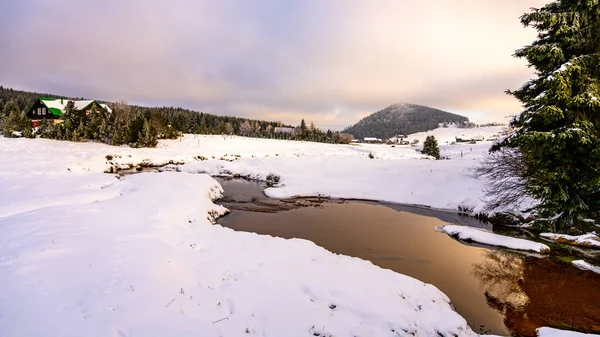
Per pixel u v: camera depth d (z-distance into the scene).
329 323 5.72
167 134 54.66
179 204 13.62
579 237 12.00
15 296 4.89
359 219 16.00
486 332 6.60
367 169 26.89
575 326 6.88
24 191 13.70
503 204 15.93
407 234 13.50
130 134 43.06
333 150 56.84
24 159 24.25
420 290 7.52
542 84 11.55
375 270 8.35
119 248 7.59
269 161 32.12
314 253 9.23
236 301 6.07
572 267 10.11
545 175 12.26
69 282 5.57
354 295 6.79
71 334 4.29
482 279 9.20
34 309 4.65
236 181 26.86
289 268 7.86
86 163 26.39
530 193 13.60
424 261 10.48
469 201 18.38
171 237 9.58
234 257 8.36
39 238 7.43
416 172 24.31
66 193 13.86
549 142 11.28
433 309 6.79
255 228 13.76
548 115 11.20
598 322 7.04
